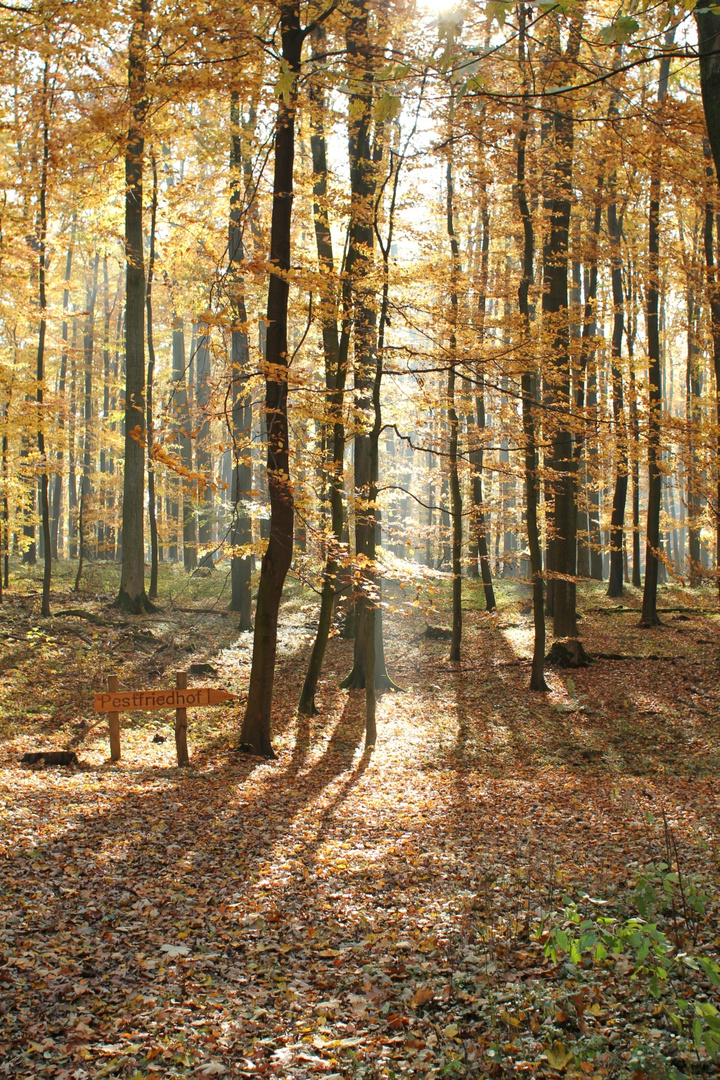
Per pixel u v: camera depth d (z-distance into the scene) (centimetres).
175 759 1091
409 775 1095
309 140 1744
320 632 1409
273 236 1055
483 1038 377
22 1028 397
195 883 629
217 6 852
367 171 1302
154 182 1802
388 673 1827
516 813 896
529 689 1602
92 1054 379
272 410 1009
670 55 357
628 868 646
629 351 2136
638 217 1814
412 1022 413
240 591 2316
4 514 2055
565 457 1819
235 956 507
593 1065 337
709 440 1152
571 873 649
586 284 2542
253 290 1216
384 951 512
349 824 843
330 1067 373
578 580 1559
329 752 1209
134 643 1789
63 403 1770
